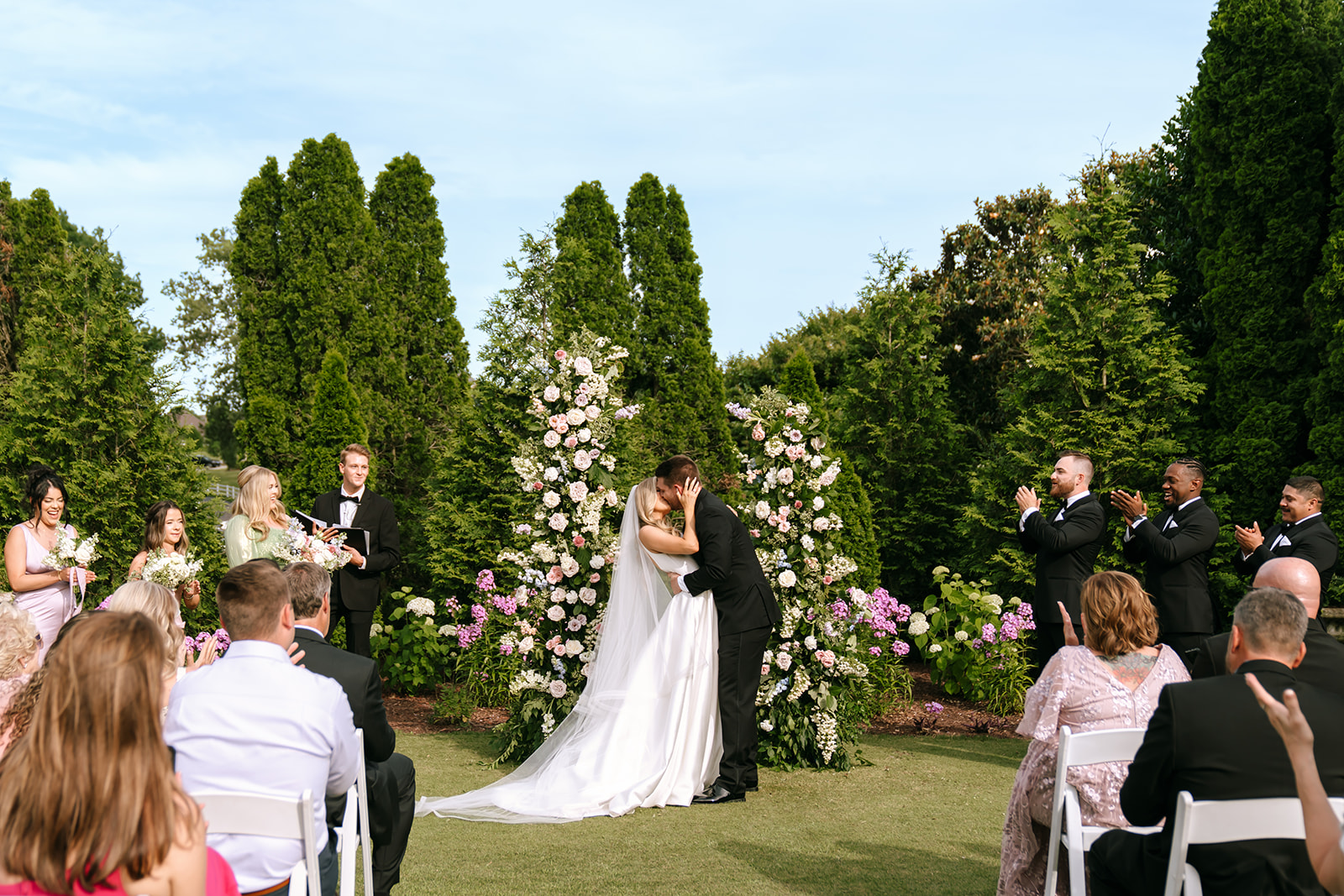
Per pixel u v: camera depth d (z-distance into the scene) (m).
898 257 10.73
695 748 5.18
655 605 5.52
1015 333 13.85
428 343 12.40
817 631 6.11
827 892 3.71
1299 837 2.21
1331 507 7.29
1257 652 2.44
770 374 19.73
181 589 5.66
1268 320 7.93
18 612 3.04
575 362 6.14
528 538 6.43
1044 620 5.55
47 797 1.47
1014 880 3.22
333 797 2.78
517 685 5.88
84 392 8.00
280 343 11.66
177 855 1.56
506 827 4.62
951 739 6.83
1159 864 2.45
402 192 12.45
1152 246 9.66
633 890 3.71
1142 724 3.06
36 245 11.71
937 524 10.24
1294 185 7.89
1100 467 8.00
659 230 13.45
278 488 5.63
